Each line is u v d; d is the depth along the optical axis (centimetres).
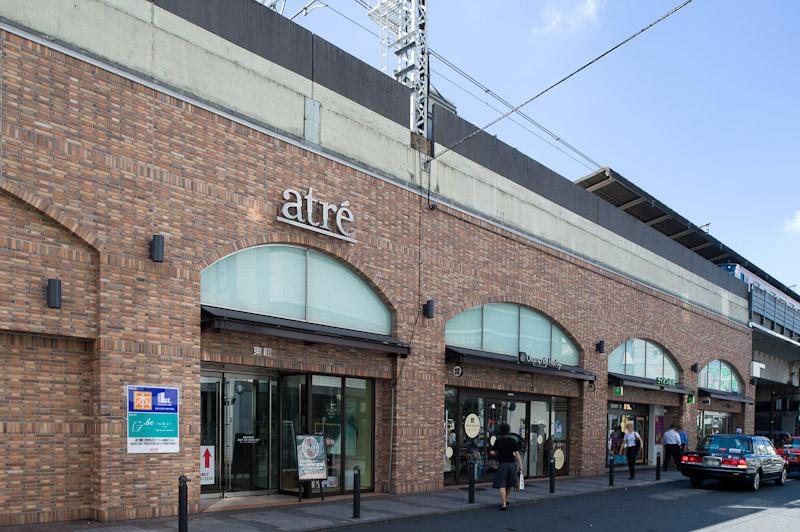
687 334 3017
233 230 1230
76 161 1017
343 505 1312
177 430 1102
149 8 1136
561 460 2159
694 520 1322
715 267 3425
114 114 1071
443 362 1672
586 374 2170
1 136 938
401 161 1617
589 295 2303
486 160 1905
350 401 1498
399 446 1525
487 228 1864
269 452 1409
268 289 1317
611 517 1337
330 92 1455
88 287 1029
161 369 1092
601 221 2441
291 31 1380
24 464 956
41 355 988
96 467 1009
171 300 1118
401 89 1655
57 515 982
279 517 1130
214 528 1006
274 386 1434
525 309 2031
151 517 1052
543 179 2144
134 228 1080
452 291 1725
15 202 959
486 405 1880
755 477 1945
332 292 1447
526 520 1259
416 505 1355
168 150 1141
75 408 1015
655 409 2808
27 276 962
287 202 1328
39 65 986
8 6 957
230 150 1238
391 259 1557
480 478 1820
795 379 5056
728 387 3519
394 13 1928
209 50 1223
